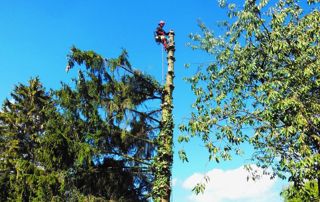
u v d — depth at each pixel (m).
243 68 11.23
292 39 10.80
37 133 30.89
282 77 10.42
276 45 10.57
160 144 16.47
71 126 17.53
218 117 10.92
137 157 17.91
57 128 17.69
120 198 17.80
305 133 9.81
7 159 27.67
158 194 15.95
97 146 17.23
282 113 9.90
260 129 10.25
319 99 10.26
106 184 17.97
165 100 17.23
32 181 19.28
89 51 17.17
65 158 17.88
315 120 9.62
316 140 9.95
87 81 17.47
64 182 17.67
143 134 17.62
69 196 17.75
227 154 10.27
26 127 31.39
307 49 10.47
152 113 17.70
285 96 10.08
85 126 17.44
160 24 18.00
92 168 17.55
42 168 21.23
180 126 10.78
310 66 10.07
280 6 11.20
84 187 17.89
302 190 9.77
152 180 17.98
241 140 10.45
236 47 11.56
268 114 9.95
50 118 17.95
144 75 17.55
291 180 9.82
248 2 11.34
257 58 11.27
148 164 17.55
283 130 9.48
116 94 17.38
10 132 31.14
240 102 10.99
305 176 9.55
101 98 17.38
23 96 33.03
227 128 10.48
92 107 17.23
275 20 10.77
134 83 17.55
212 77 11.71
